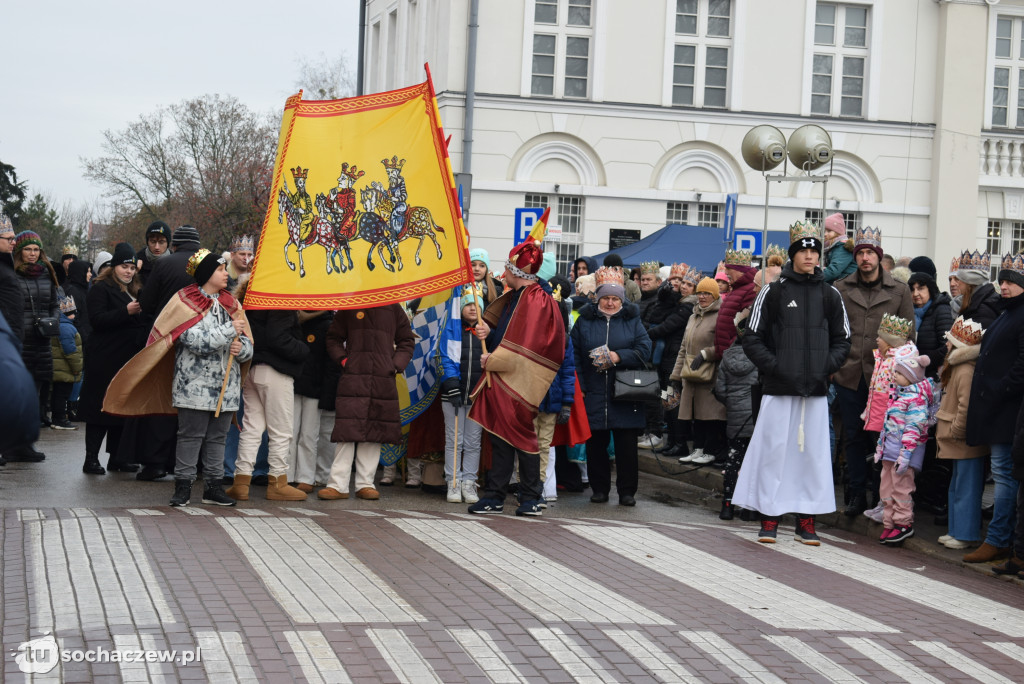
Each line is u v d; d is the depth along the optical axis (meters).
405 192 9.69
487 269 10.82
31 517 8.07
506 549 7.99
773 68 25.67
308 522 8.47
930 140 25.95
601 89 25.30
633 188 25.42
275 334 9.41
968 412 8.54
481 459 10.98
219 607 6.09
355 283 9.55
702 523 9.81
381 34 32.31
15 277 10.66
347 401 9.70
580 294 12.86
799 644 6.09
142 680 4.97
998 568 8.24
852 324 9.95
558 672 5.40
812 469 8.96
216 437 9.07
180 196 61.66
